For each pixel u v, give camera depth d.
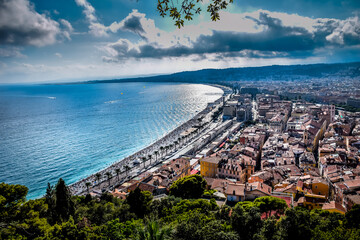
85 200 125.69
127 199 99.94
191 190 127.81
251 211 72.25
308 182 147.25
